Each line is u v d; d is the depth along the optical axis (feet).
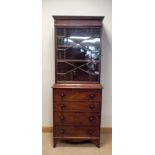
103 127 11.42
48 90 11.28
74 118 9.61
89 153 9.20
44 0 10.82
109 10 10.87
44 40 11.03
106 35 11.01
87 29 9.92
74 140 9.77
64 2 10.85
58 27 9.63
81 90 9.46
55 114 9.61
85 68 10.07
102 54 11.09
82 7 10.88
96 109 9.56
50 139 10.71
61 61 9.97
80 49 10.09
